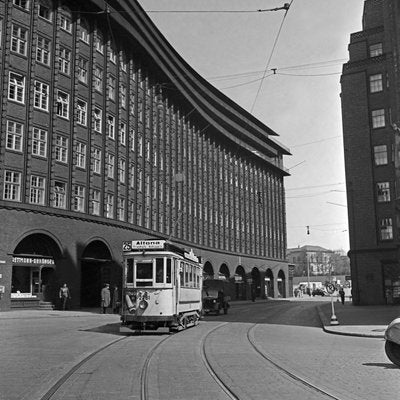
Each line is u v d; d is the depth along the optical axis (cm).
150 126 5106
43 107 3662
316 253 14250
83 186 3938
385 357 1355
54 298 3597
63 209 3669
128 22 4434
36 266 3519
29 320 2731
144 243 2016
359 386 939
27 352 1408
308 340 1848
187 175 6112
